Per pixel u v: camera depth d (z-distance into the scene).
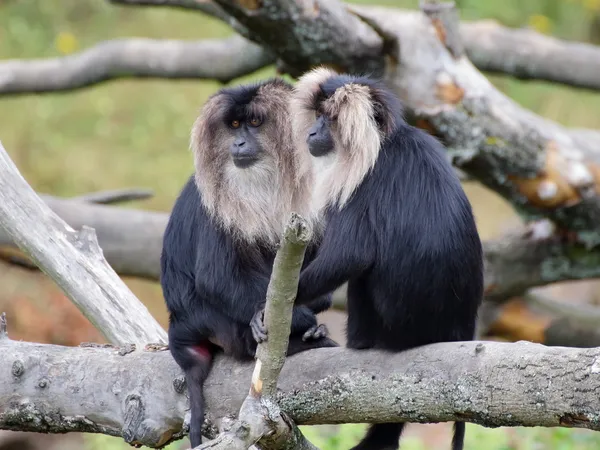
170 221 9.82
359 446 9.44
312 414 8.12
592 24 27.41
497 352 7.37
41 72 17.98
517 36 17.31
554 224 14.70
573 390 6.83
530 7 26.50
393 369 7.81
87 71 17.83
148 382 8.87
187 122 28.62
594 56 17.19
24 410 9.16
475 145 13.40
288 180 9.40
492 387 7.25
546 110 26.42
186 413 8.66
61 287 10.37
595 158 13.89
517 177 13.83
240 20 12.31
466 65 13.61
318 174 8.72
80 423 9.10
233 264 9.08
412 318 8.16
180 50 17.48
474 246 8.38
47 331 23.00
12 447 17.16
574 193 13.82
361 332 8.34
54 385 9.12
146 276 16.03
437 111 13.22
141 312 10.38
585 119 26.22
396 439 9.41
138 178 27.53
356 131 8.31
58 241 10.45
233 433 7.17
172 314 9.46
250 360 8.82
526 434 12.99
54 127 28.48
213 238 9.18
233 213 9.22
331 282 8.23
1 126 28.09
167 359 9.03
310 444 8.21
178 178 27.45
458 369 7.48
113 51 17.67
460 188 8.48
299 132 9.11
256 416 7.35
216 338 9.04
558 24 27.11
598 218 14.13
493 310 15.74
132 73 17.80
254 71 17.34
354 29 12.65
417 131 8.72
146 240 15.63
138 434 8.69
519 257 15.19
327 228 8.38
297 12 12.19
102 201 16.36
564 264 15.04
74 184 27.25
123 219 15.68
